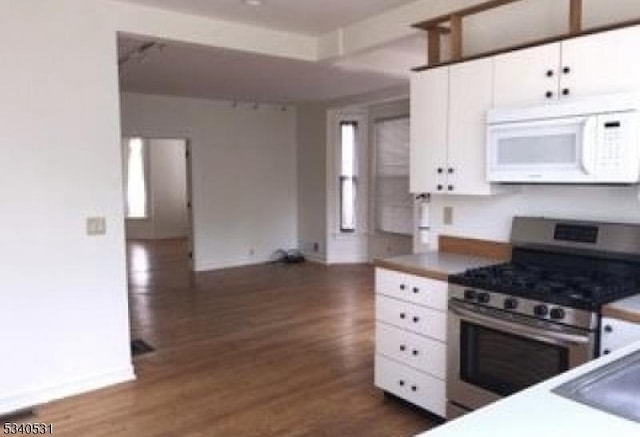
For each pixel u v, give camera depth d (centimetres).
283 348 423
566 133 233
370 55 494
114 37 337
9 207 302
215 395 332
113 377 347
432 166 311
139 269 789
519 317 235
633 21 217
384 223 766
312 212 834
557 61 245
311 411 309
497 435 104
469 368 263
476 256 323
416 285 291
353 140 791
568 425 109
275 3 355
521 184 289
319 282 680
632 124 211
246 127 809
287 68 516
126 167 1110
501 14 311
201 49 409
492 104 275
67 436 279
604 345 207
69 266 325
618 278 247
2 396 306
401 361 305
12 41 298
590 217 268
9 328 306
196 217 769
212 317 518
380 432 284
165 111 733
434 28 325
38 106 308
